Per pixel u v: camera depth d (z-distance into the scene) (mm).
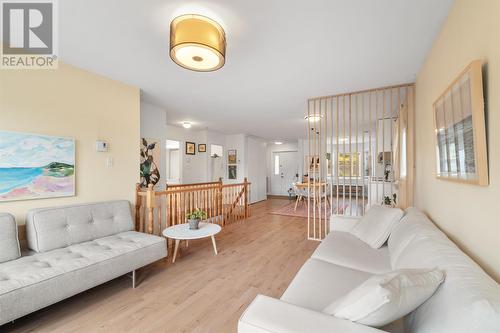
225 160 7477
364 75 2717
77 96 2521
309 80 2879
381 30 1824
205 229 3025
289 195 9305
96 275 1857
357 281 1494
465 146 1223
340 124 5344
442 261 1038
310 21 1716
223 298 2053
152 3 1532
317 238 3830
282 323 871
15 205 2086
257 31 1842
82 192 2557
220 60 1842
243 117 4941
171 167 8383
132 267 2135
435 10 1585
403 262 1370
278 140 9023
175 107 4156
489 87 1046
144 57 2297
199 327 1676
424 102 2354
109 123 2820
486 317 662
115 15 1656
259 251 3234
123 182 2971
